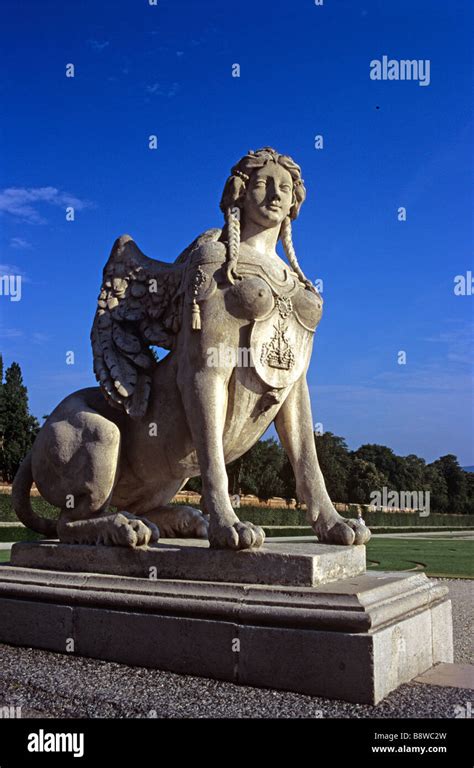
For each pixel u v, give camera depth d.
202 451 3.91
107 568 4.08
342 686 3.06
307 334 4.32
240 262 4.10
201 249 4.17
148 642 3.61
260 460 35.22
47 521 5.03
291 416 4.38
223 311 4.00
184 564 3.78
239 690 3.21
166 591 3.64
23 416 36.50
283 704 3.01
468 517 46.81
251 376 4.04
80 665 3.64
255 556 3.58
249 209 4.31
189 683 3.32
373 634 3.05
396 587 3.59
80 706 3.04
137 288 4.61
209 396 3.94
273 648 3.24
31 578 4.20
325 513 4.15
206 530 4.67
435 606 3.84
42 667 3.62
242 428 4.20
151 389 4.45
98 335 4.59
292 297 4.21
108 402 4.47
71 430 4.40
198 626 3.46
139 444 4.47
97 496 4.29
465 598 7.69
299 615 3.19
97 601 3.81
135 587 3.77
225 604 3.40
